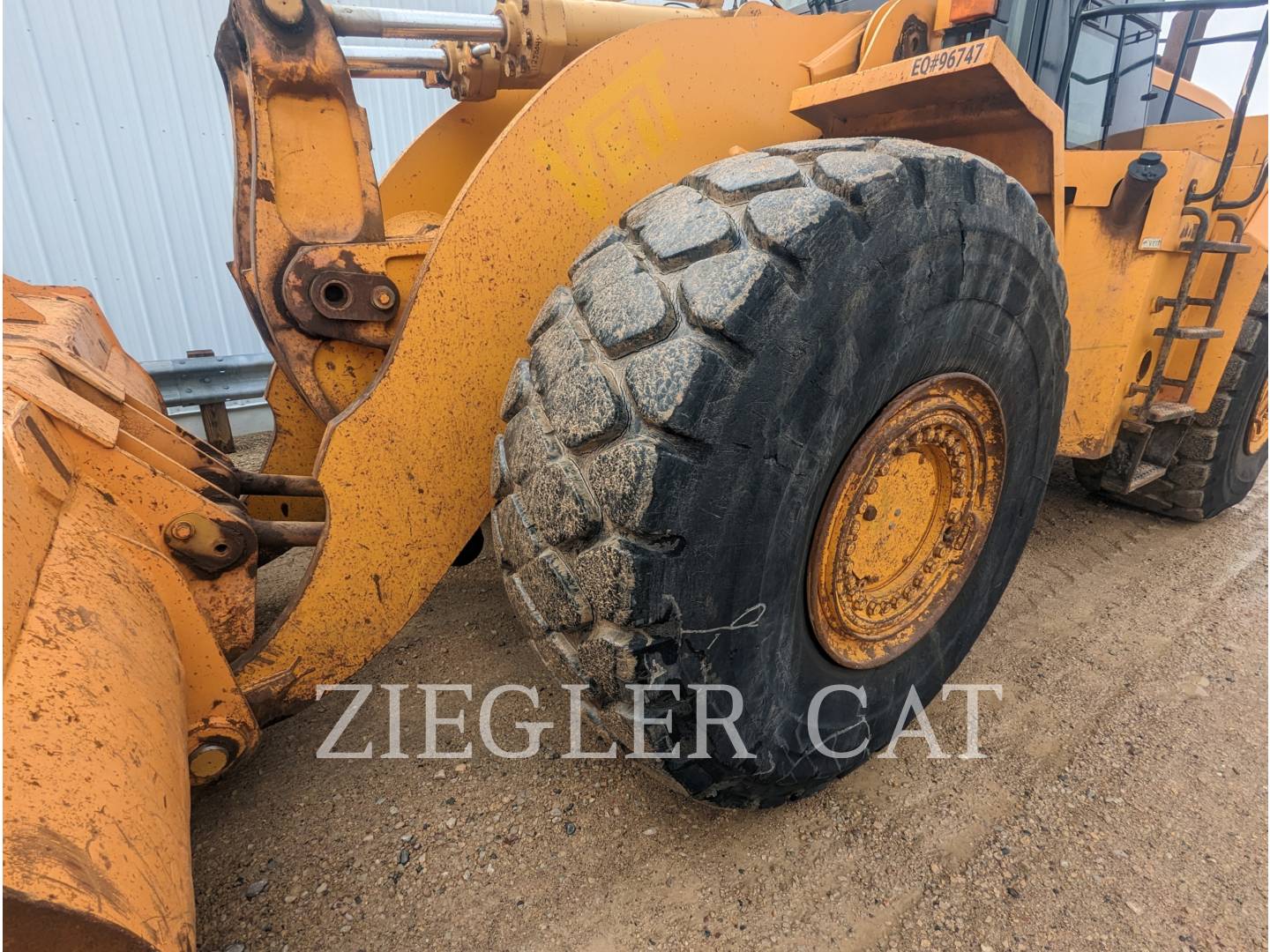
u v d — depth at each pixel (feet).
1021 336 4.98
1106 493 10.45
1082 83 8.21
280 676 4.63
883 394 4.17
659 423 3.29
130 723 2.82
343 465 4.52
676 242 3.64
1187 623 7.66
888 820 5.07
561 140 4.74
